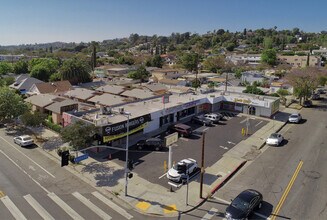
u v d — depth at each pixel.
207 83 95.25
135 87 73.50
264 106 54.41
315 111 61.75
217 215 22.84
